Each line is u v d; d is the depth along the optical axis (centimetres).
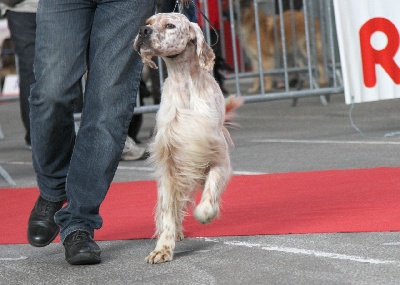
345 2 916
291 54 1672
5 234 586
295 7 1647
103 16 482
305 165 804
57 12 473
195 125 479
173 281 438
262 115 1333
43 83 477
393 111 1205
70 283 451
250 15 1664
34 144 499
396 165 761
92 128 481
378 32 913
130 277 454
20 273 482
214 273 448
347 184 678
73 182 486
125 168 878
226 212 606
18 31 991
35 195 740
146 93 1059
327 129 1076
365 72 918
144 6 485
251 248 499
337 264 448
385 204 588
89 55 489
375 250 472
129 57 483
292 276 430
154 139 494
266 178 740
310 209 593
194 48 489
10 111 1755
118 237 554
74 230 486
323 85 1419
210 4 1245
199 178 493
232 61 1706
